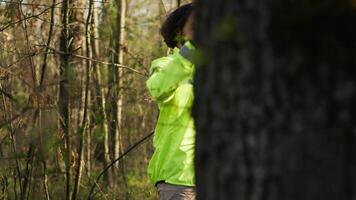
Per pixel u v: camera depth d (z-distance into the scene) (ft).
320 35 11.86
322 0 11.75
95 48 48.26
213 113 12.72
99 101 42.50
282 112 12.09
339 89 11.91
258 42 12.18
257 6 12.16
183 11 24.30
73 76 34.37
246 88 12.28
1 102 33.86
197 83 13.16
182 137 24.68
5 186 38.34
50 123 29.17
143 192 47.83
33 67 35.40
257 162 12.26
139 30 59.57
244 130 12.35
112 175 48.85
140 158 52.65
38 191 38.32
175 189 24.98
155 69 24.20
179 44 24.44
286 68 12.03
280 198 12.13
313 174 11.98
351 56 11.91
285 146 12.07
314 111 11.96
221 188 12.68
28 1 40.24
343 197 11.96
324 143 11.94
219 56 12.56
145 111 45.88
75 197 40.29
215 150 12.73
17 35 38.42
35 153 29.48
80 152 40.09
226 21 12.35
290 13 11.87
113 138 50.62
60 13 43.42
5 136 33.04
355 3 11.73
